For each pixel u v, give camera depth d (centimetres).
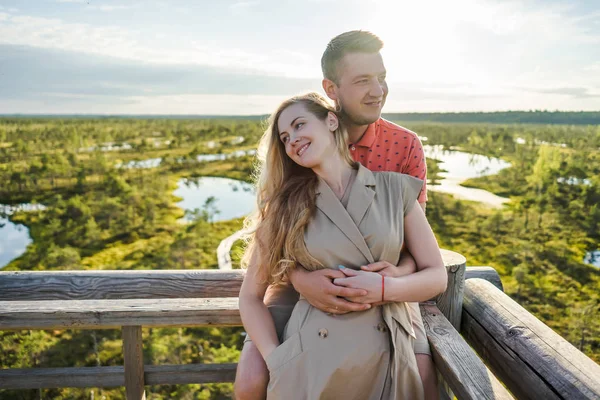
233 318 197
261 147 193
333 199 170
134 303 201
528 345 164
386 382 158
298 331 162
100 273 229
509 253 4106
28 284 226
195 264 3662
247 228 188
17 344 1991
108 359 1908
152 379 204
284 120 174
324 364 155
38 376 200
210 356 2017
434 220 5197
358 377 156
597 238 4450
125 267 3669
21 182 7044
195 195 6656
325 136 173
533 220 5138
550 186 6544
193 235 4378
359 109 191
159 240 4381
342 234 165
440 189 6750
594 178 6644
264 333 169
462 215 5369
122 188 6519
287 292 192
